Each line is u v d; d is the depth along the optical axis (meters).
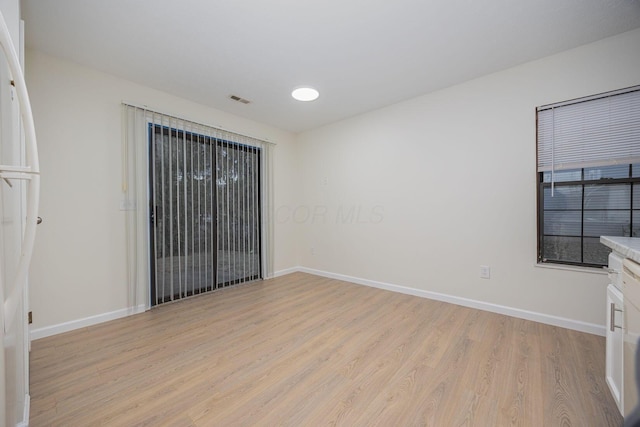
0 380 0.66
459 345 1.98
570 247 2.23
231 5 1.68
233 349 1.96
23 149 1.21
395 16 1.79
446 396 1.46
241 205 3.61
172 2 1.65
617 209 2.05
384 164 3.37
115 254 2.51
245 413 1.35
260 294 3.21
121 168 2.54
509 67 2.44
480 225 2.65
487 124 2.59
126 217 2.56
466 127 2.72
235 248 3.54
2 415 0.67
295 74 2.54
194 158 3.09
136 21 1.81
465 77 2.62
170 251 2.87
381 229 3.42
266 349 1.96
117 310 2.51
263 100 3.11
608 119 2.05
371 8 1.71
